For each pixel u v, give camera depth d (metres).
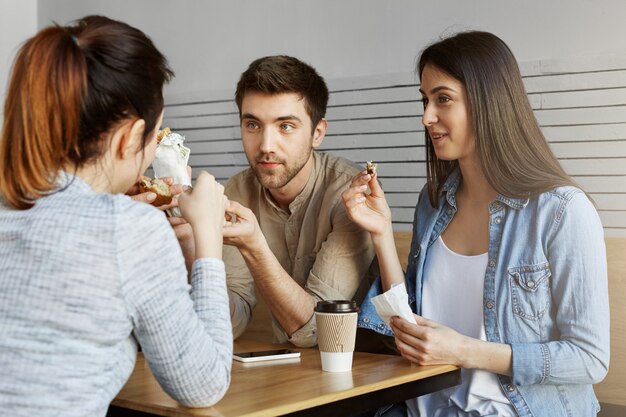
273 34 3.39
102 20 1.26
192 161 3.66
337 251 2.21
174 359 1.20
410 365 1.76
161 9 3.72
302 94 2.21
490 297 1.94
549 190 1.89
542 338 1.88
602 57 2.63
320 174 2.38
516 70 2.01
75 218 1.15
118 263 1.15
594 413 1.94
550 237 1.87
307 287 2.21
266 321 2.94
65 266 1.13
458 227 2.08
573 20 2.69
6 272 1.15
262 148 2.21
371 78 3.12
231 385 1.50
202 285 1.33
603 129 2.65
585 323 1.81
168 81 1.35
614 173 2.63
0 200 1.23
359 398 1.50
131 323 1.18
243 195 2.50
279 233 2.43
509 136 1.95
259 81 2.18
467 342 1.78
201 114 3.62
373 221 2.07
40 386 1.11
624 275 2.52
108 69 1.21
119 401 1.38
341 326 1.65
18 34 4.02
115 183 1.30
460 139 1.99
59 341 1.13
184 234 1.73
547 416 1.85
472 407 1.90
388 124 3.10
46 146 1.17
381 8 3.10
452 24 2.94
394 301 1.78
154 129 1.31
